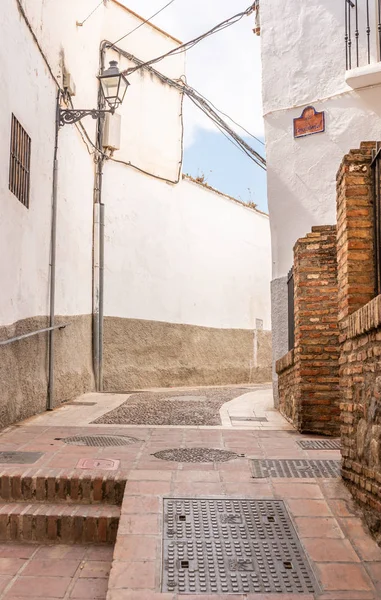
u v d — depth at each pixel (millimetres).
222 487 4258
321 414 6535
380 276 4293
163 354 13922
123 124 12992
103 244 12141
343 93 8609
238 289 17078
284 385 8125
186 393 11594
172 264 14453
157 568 3211
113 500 4371
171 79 14492
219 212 16500
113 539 4055
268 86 9203
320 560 3312
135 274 13188
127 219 13016
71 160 10148
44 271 8438
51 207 8781
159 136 14102
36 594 3332
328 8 8797
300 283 6844
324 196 8773
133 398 10359
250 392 12016
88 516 4082
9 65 6695
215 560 3297
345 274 4520
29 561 3779
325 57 8789
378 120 8414
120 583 3076
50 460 4969
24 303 7449
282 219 9062
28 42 7457
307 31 8945
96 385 11859
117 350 12523
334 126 8680
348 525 3707
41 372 8289
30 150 7633
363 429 3936
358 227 4477
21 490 4410
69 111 9117
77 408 8805
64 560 3801
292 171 8984
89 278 11672
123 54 12953
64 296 9727
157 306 13852
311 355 6660
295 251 7145
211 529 3629
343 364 4543
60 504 4344
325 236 6895
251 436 6367
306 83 8914
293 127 8984
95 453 5285
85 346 11297
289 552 3389
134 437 6195
